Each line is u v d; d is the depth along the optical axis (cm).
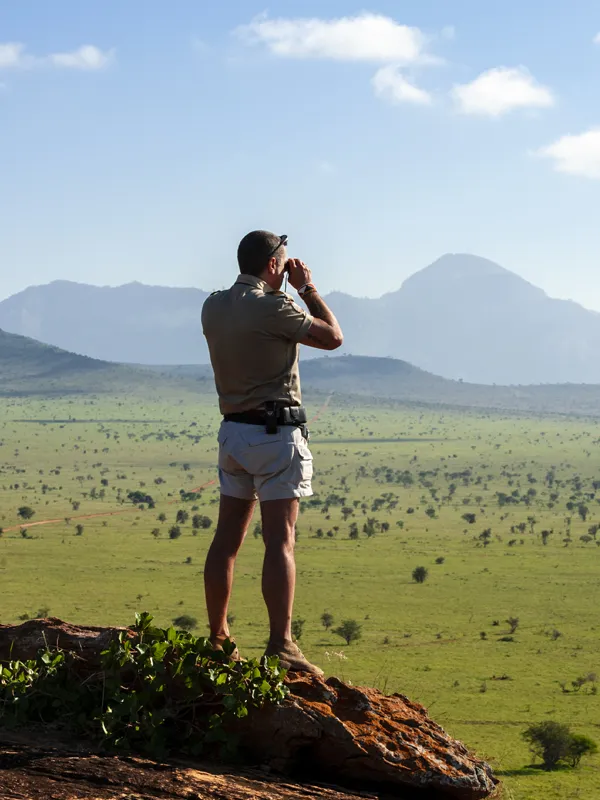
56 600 12694
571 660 9788
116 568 15875
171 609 12106
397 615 12444
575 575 16150
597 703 7669
